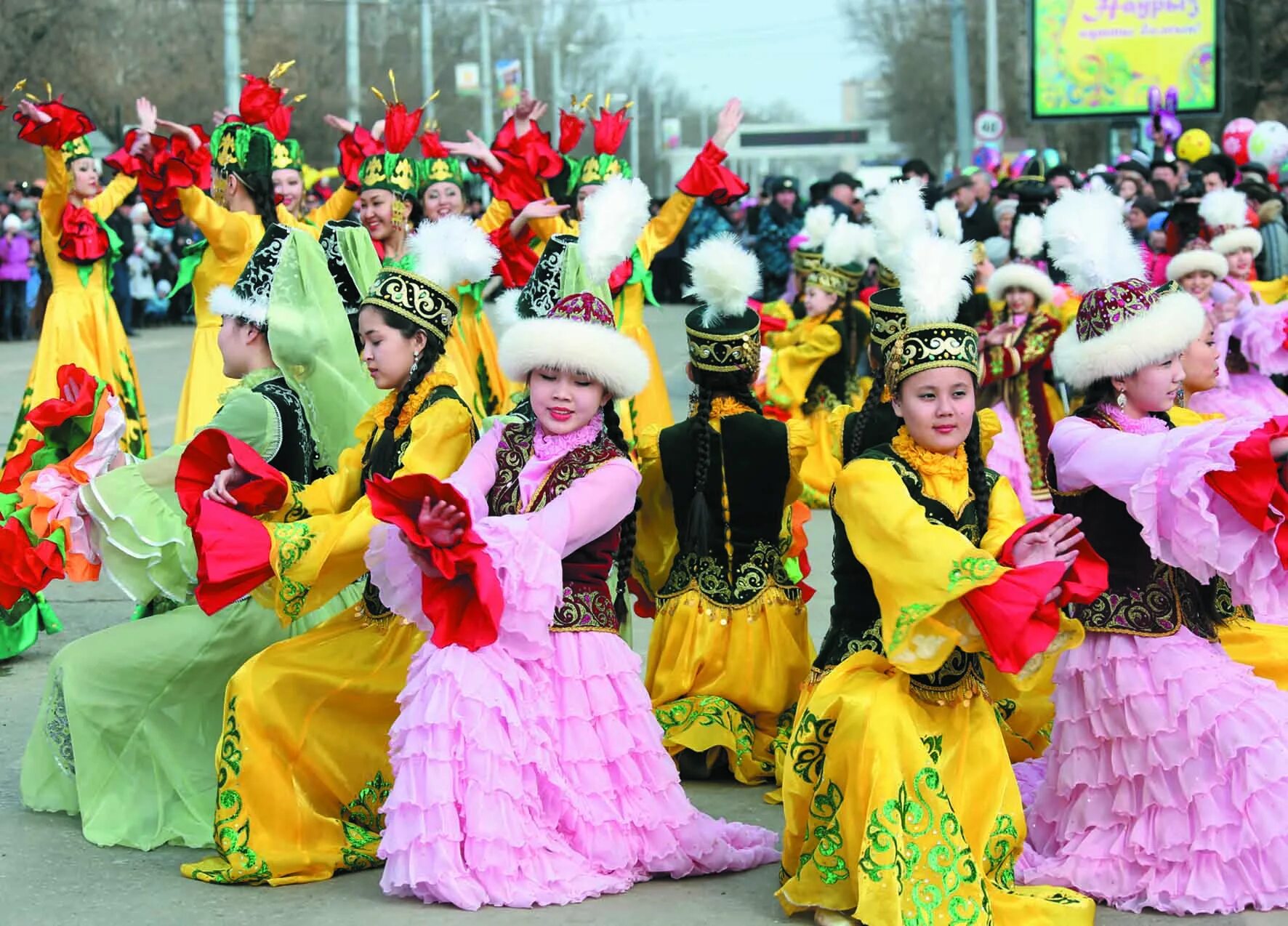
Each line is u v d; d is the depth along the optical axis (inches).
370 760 287.6
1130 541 273.4
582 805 268.5
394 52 3321.9
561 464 278.5
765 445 332.8
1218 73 1496.1
